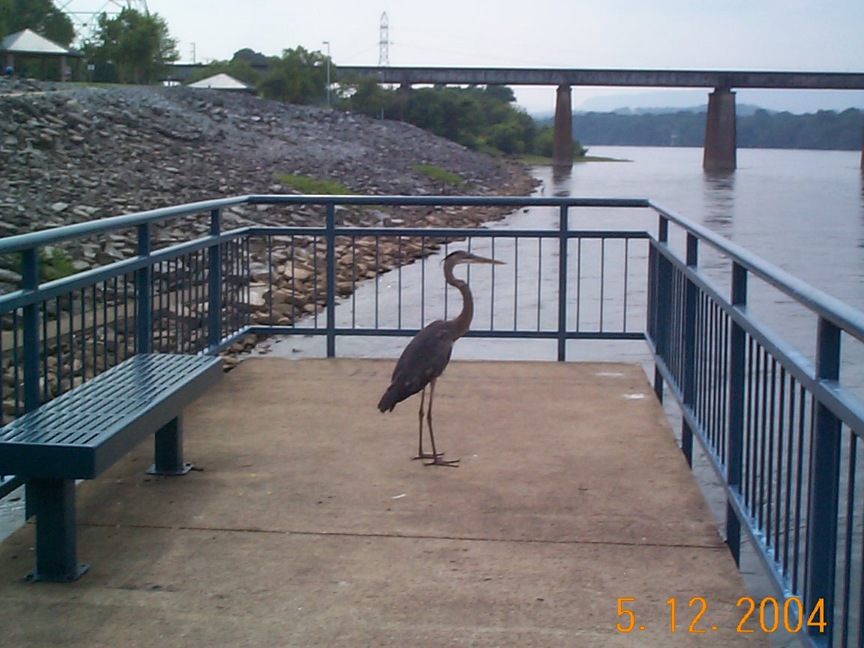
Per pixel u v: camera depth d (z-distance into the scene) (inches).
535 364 318.3
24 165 916.6
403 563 187.2
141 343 252.7
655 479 224.1
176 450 224.8
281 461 235.0
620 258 810.2
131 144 1137.4
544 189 1969.7
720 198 1772.9
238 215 902.4
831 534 142.5
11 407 331.6
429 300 609.9
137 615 170.6
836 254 917.8
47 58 2089.1
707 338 221.1
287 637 164.4
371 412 269.7
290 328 327.6
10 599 174.9
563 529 200.5
